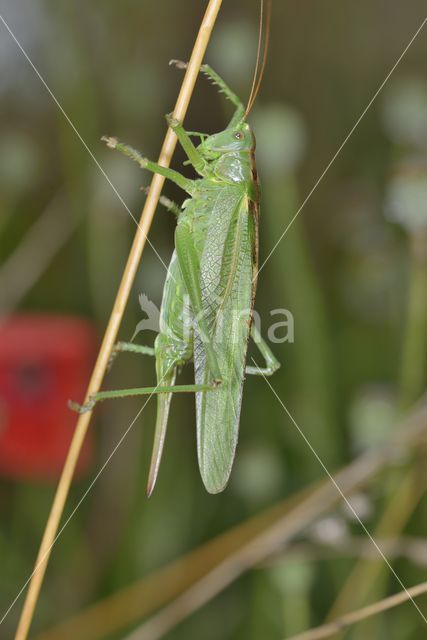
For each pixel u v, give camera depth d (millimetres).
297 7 511
